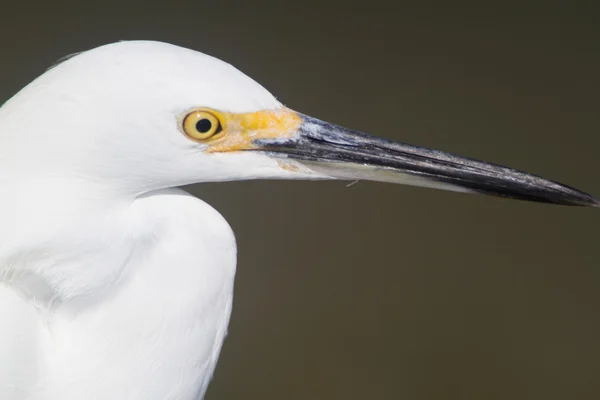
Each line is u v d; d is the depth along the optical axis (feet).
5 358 12.93
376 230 30.66
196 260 13.92
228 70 13.65
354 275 29.12
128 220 13.62
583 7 41.19
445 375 26.35
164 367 13.82
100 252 13.12
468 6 41.27
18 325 13.16
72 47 35.60
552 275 29.53
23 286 13.24
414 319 27.91
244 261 29.09
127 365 13.58
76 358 13.44
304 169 14.84
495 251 30.27
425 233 30.73
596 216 31.73
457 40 39.24
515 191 15.42
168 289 13.70
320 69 37.01
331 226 30.60
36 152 12.55
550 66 38.06
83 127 12.49
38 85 12.71
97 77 12.51
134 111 12.64
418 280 29.17
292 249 29.68
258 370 26.17
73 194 12.76
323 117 34.53
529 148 33.94
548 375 26.53
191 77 12.99
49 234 12.67
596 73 37.76
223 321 14.74
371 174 15.24
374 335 27.35
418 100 35.96
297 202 31.27
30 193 12.60
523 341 27.45
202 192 31.14
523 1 41.50
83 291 13.23
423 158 15.34
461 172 15.40
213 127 13.55
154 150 13.08
